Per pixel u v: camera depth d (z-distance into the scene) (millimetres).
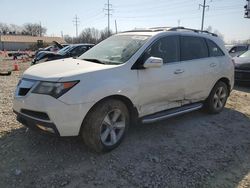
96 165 3729
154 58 4219
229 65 6227
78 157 3902
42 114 3645
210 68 5652
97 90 3732
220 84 6094
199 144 4559
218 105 6219
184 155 4141
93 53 4906
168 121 5570
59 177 3424
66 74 3695
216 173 3691
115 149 4191
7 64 20906
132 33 5105
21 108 3863
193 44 5418
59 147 4160
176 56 5000
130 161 3881
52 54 13734
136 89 4230
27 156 3875
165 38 4855
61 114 3566
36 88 3699
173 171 3684
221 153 4273
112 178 3463
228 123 5648
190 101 5406
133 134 4812
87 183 3342
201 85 5516
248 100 7762
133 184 3365
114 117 4074
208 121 5699
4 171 3506
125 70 4133
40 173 3492
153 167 3756
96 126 3814
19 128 4805
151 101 4555
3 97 7133
